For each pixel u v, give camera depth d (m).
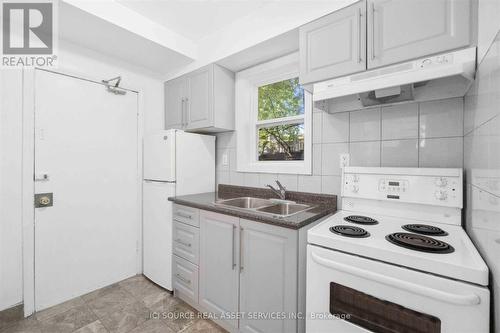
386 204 1.38
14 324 1.61
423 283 0.78
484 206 0.82
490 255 0.73
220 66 2.16
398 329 0.83
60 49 1.87
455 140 1.28
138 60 2.27
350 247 0.95
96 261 2.09
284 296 1.25
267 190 2.07
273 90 2.26
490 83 0.76
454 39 1.00
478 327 0.70
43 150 1.79
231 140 2.37
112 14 1.66
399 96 1.34
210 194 2.25
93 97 2.06
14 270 1.65
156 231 2.14
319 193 1.77
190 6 1.73
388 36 1.17
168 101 2.54
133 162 2.35
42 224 1.78
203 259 1.71
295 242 1.20
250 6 1.73
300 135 2.06
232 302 1.51
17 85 1.66
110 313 1.75
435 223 1.23
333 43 1.35
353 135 1.62
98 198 2.10
